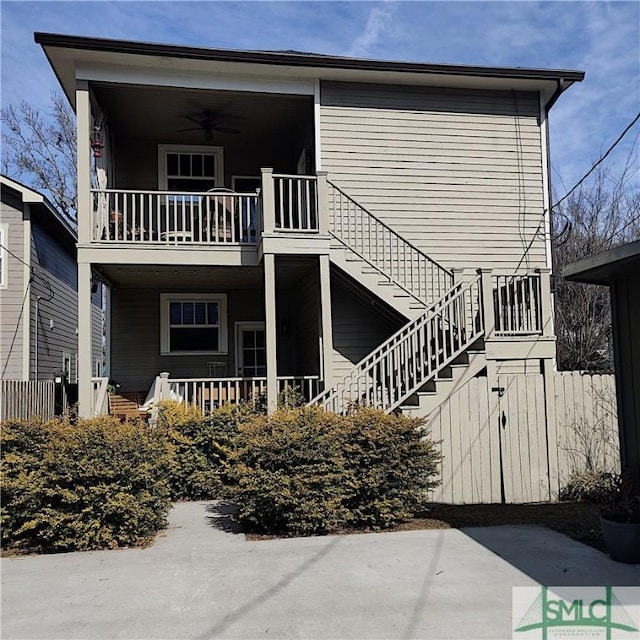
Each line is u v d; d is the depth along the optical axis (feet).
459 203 35.42
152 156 40.29
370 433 20.74
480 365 27.32
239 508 21.44
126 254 30.14
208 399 34.01
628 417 18.60
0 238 42.01
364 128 34.68
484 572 15.43
